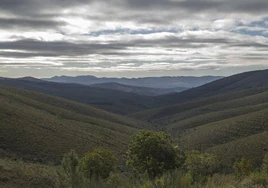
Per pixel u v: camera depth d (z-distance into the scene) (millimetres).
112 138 96938
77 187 9820
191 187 8844
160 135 25531
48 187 33000
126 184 9805
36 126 74188
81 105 175125
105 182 10531
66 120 103250
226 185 9898
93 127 106750
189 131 141750
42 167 43156
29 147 59719
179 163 24422
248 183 10117
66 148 65938
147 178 9289
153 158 23797
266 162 31656
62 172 10070
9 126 66000
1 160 42688
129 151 25438
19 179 33312
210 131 115562
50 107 124375
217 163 35750
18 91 149125
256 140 81062
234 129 108250
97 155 29516
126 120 184375
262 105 174125
